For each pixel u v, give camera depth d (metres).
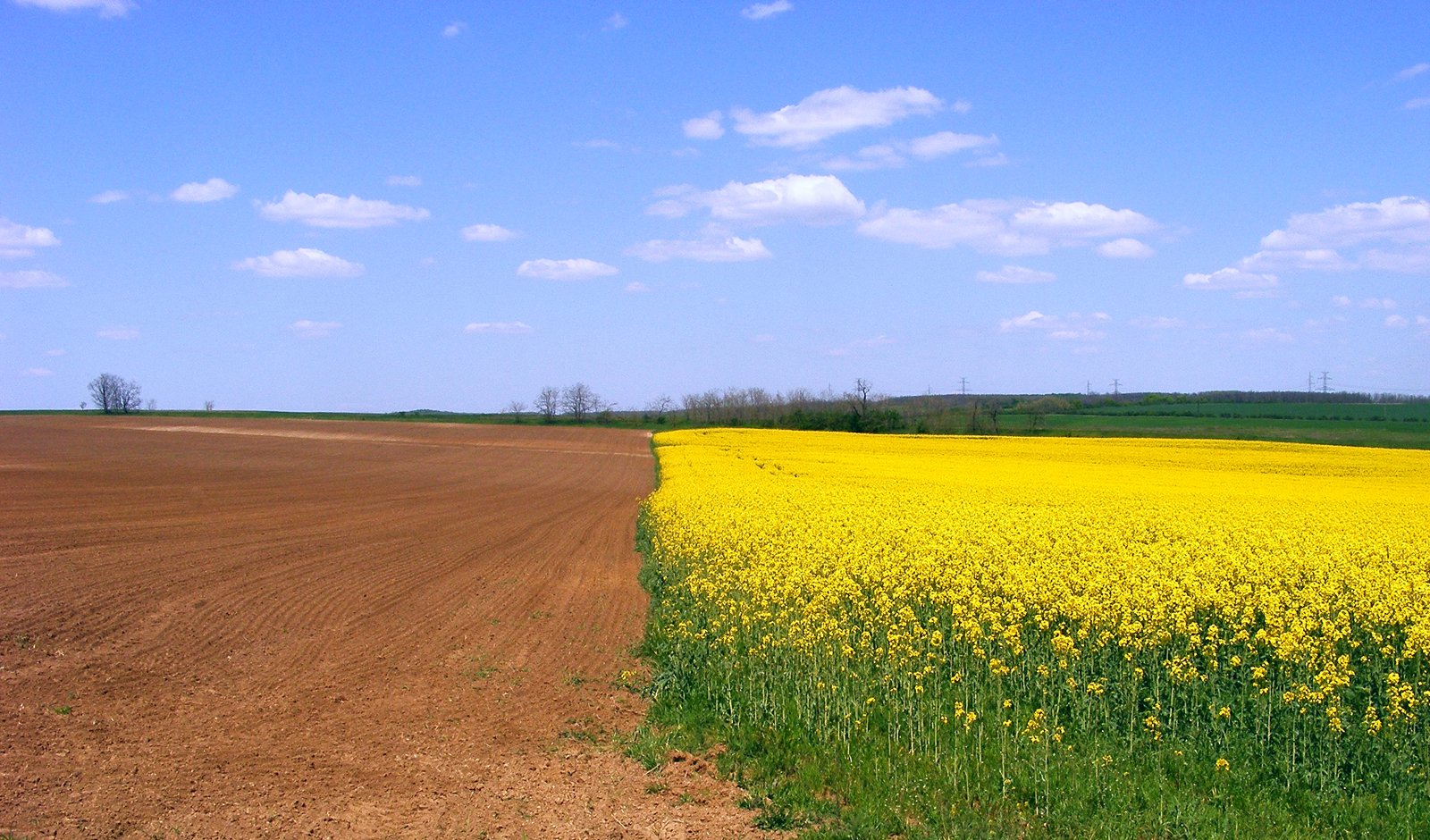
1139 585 13.82
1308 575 16.34
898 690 10.56
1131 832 7.44
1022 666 10.96
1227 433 85.19
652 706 10.47
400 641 13.21
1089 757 8.82
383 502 34.31
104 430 82.56
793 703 10.24
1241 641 11.89
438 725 9.81
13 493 30.42
